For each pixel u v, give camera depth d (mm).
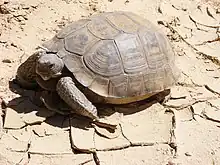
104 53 924
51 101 951
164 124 957
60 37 967
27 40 1162
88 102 910
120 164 876
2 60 1089
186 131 955
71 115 947
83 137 908
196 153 909
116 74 920
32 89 1012
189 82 1073
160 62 964
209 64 1148
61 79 914
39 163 867
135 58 937
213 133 957
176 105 1006
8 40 1155
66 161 873
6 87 1011
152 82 948
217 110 1008
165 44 993
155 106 992
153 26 1014
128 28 967
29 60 963
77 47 934
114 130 930
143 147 911
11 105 962
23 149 886
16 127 922
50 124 933
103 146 899
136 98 953
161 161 888
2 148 887
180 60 1148
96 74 914
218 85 1076
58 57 929
